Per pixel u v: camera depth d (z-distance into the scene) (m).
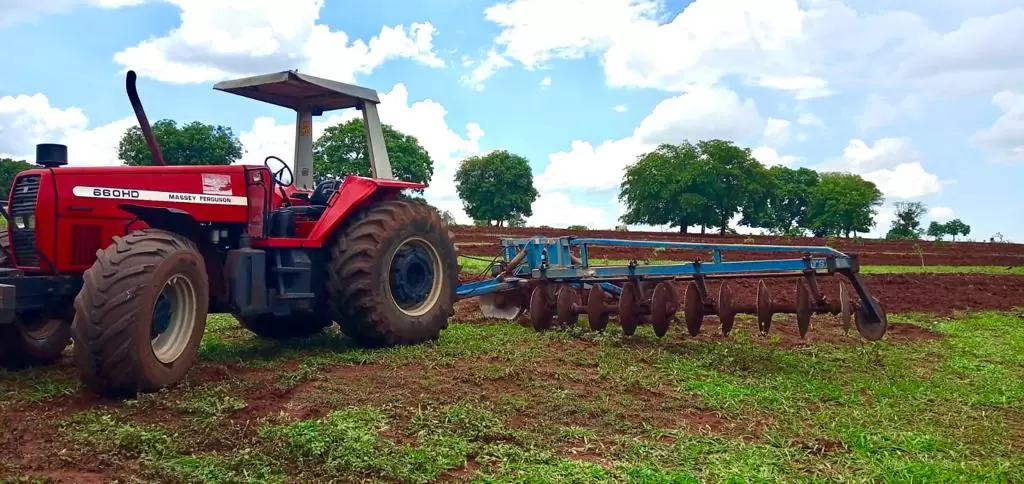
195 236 5.30
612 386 5.21
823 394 5.30
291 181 6.53
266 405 4.43
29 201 4.97
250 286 5.50
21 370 5.36
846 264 6.38
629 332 7.10
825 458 3.92
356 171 11.46
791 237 37.25
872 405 5.11
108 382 4.36
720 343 7.12
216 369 5.15
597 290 7.30
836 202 63.31
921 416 4.81
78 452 3.57
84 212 5.01
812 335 8.06
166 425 4.00
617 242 7.61
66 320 5.37
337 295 6.15
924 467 3.77
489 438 3.96
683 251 22.91
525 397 4.75
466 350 6.20
